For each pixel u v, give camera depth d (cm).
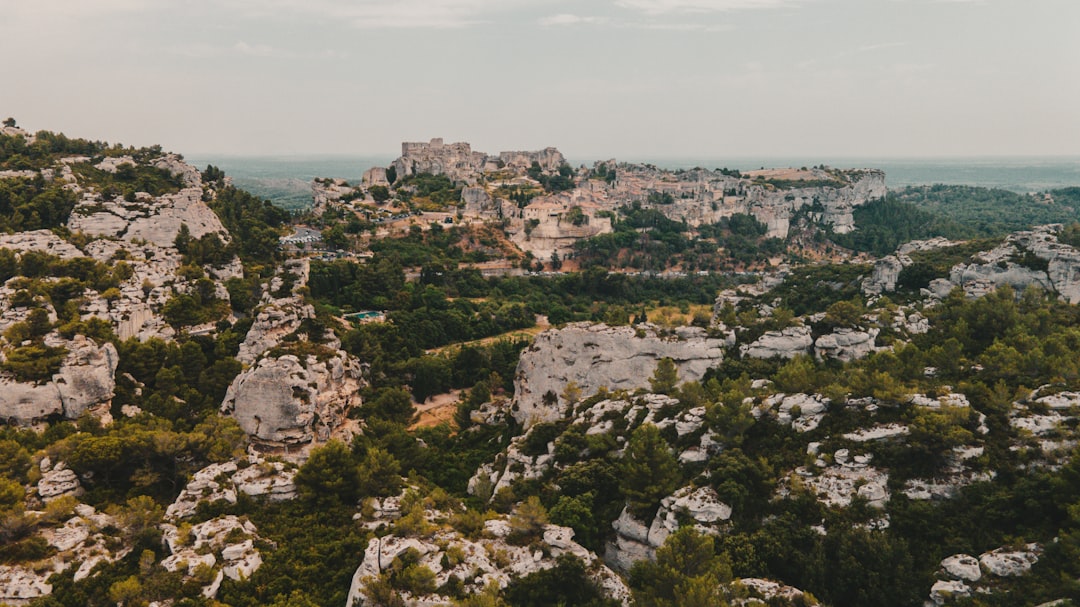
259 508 9344
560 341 15300
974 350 13912
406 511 8981
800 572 8281
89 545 8125
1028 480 8388
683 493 9419
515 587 7931
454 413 16812
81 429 11144
